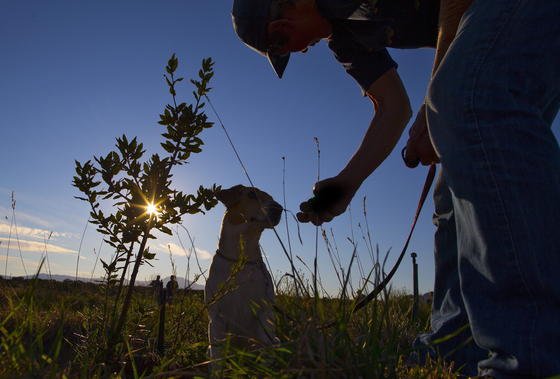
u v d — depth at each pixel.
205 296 1.19
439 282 0.87
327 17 0.83
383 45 0.87
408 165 0.80
